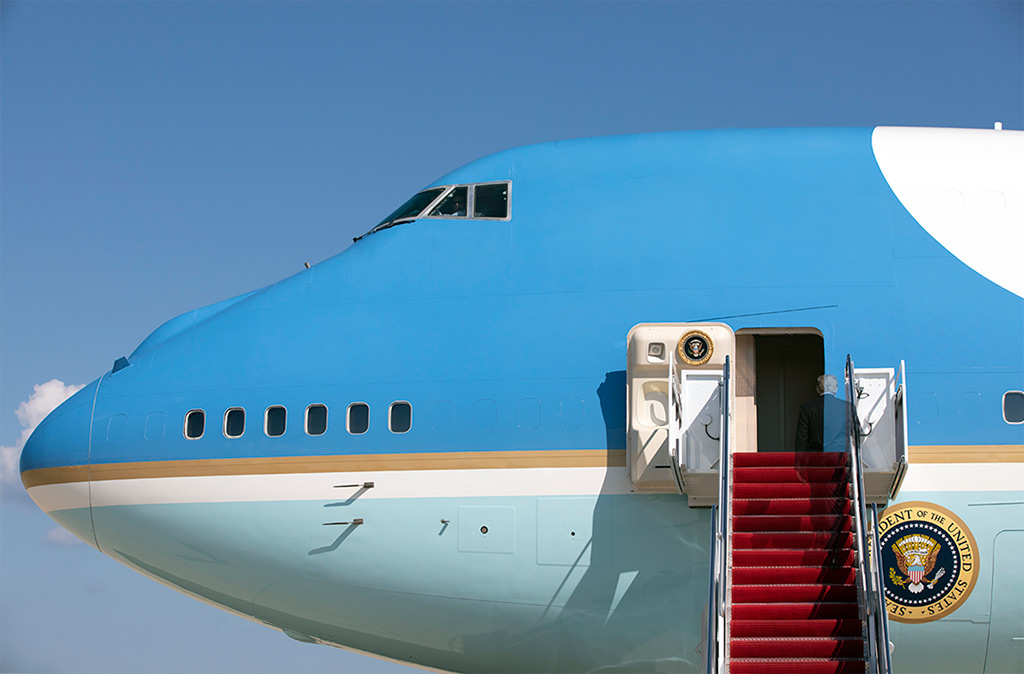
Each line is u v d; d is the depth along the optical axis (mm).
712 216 63312
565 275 62969
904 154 64562
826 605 49031
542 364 61312
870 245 61688
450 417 61500
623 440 59656
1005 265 60969
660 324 59062
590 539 59469
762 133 67250
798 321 60250
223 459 64125
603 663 62562
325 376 63750
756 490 53531
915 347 59594
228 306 72375
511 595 60875
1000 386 59031
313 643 70250
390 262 66125
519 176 66938
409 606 63062
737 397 60656
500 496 60469
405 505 61406
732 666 48062
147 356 68938
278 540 63062
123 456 66125
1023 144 64938
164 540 65438
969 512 58188
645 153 66688
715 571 50656
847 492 52750
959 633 59750
